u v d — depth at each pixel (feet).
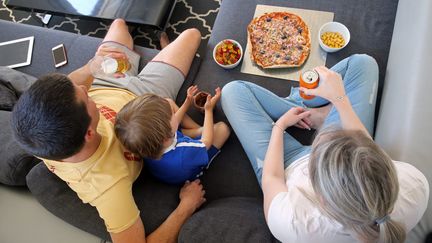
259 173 3.80
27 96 2.67
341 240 2.51
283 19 4.69
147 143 3.15
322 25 4.63
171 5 5.90
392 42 4.19
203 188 4.11
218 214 3.24
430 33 3.33
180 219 3.39
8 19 7.28
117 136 3.28
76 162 3.04
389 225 2.19
